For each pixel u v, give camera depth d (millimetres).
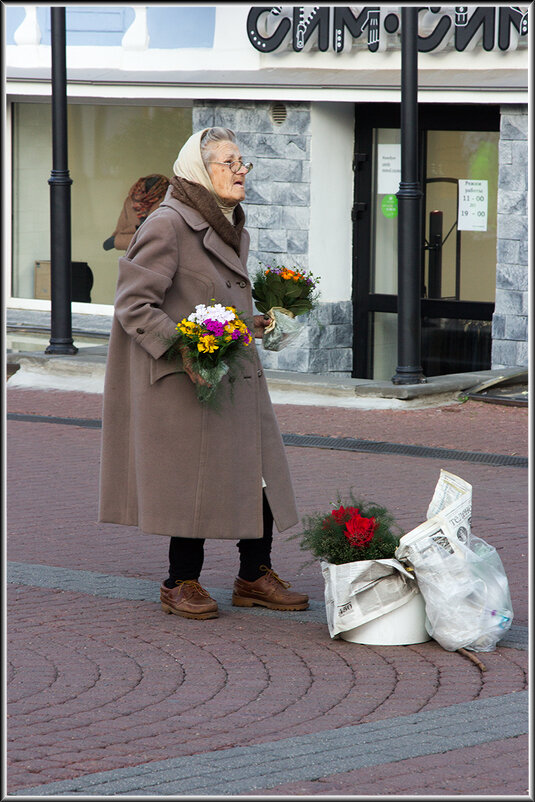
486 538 11125
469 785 5672
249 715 6773
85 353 21359
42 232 28141
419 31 20312
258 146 22094
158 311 8438
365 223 22375
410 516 12008
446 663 7785
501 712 6766
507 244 19875
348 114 22172
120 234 26609
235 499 8727
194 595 8828
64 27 20688
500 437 16125
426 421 17172
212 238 8625
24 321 26891
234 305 8727
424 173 21578
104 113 26531
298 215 21812
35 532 11492
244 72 22172
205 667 7664
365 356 22625
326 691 7211
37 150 27938
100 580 9773
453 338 21531
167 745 6266
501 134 19750
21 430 16922
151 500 8688
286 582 9258
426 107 21375
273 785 5633
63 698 7047
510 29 19547
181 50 23328
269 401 9078
